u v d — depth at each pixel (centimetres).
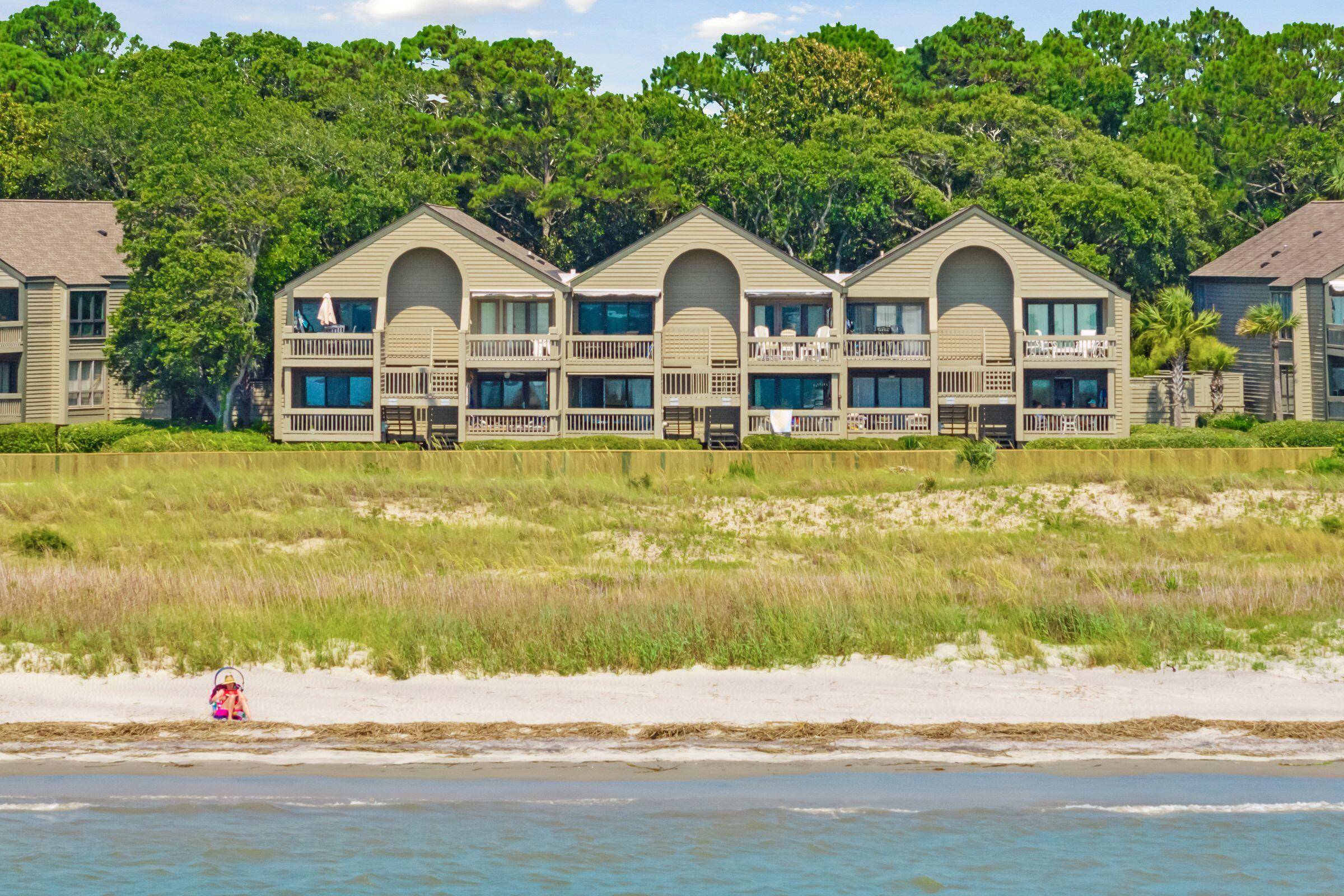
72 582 5441
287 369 11088
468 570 6494
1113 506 7906
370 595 5338
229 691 4041
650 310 11331
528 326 11356
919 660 4628
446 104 15750
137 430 11150
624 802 3475
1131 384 12119
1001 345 11356
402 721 4006
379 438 11031
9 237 12338
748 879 3127
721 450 9412
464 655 4569
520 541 7238
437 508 7838
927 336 11125
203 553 6831
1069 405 11425
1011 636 4812
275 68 16362
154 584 5428
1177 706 4156
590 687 4344
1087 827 3359
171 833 3294
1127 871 3177
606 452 8975
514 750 3791
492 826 3341
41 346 12081
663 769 3669
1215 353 12088
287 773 3625
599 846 3272
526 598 5219
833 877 3162
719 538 7356
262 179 11844
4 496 7769
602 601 5100
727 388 11131
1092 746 3838
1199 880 3111
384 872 3150
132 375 11825
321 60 17250
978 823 3366
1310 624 5025
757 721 4019
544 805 3453
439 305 11338
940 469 9012
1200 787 3562
